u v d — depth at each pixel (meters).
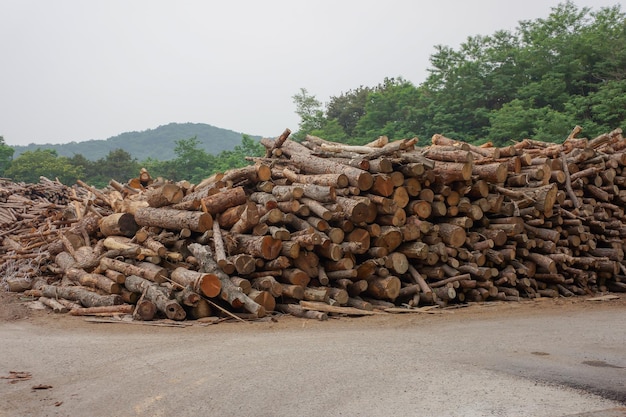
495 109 41.25
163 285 10.70
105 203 17.27
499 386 5.61
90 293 11.33
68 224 16.95
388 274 11.52
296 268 11.18
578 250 14.05
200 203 11.88
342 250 11.23
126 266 11.23
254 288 10.89
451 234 12.05
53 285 12.74
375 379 5.97
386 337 8.45
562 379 5.86
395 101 49.91
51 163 69.38
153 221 12.41
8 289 13.64
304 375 6.21
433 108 43.56
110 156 76.56
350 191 11.56
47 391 6.08
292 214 11.52
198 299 10.05
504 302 12.43
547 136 32.69
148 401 5.63
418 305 12.04
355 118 58.69
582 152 14.38
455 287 11.98
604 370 6.25
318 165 12.77
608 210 14.88
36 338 8.77
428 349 7.45
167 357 7.32
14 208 21.23
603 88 33.75
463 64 42.66
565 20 41.53
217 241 10.98
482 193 12.60
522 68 41.62
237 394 5.67
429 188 12.30
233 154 61.25
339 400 5.36
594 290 14.12
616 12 41.41
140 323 9.85
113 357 7.42
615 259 14.14
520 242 12.96
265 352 7.42
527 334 8.56
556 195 13.51
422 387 5.63
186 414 5.24
